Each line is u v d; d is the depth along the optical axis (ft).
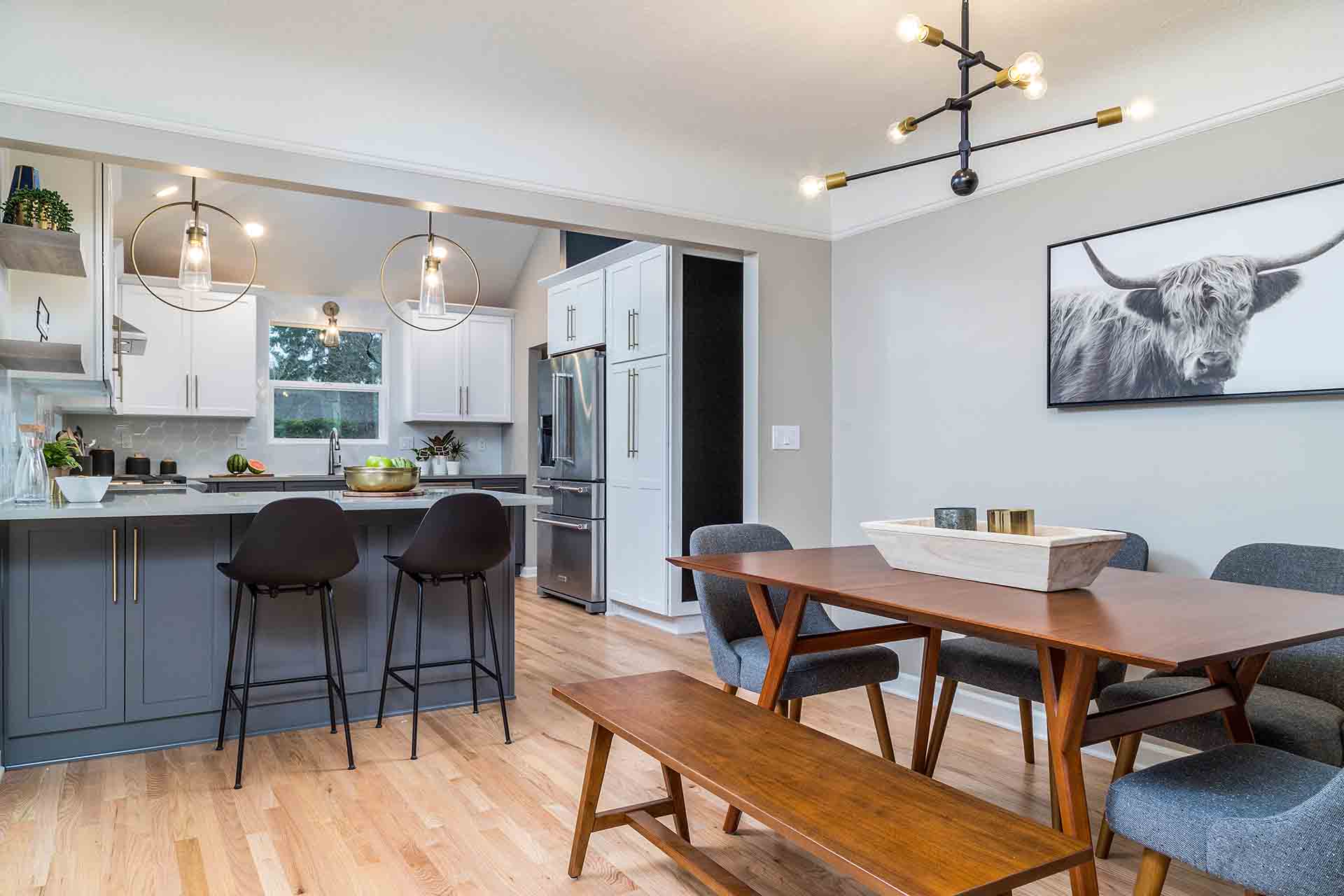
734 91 10.53
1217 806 4.54
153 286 19.08
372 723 10.59
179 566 9.71
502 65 9.83
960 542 6.47
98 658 9.31
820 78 10.18
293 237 20.27
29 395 12.84
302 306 21.61
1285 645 4.57
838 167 13.35
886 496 13.17
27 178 10.28
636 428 16.26
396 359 22.79
